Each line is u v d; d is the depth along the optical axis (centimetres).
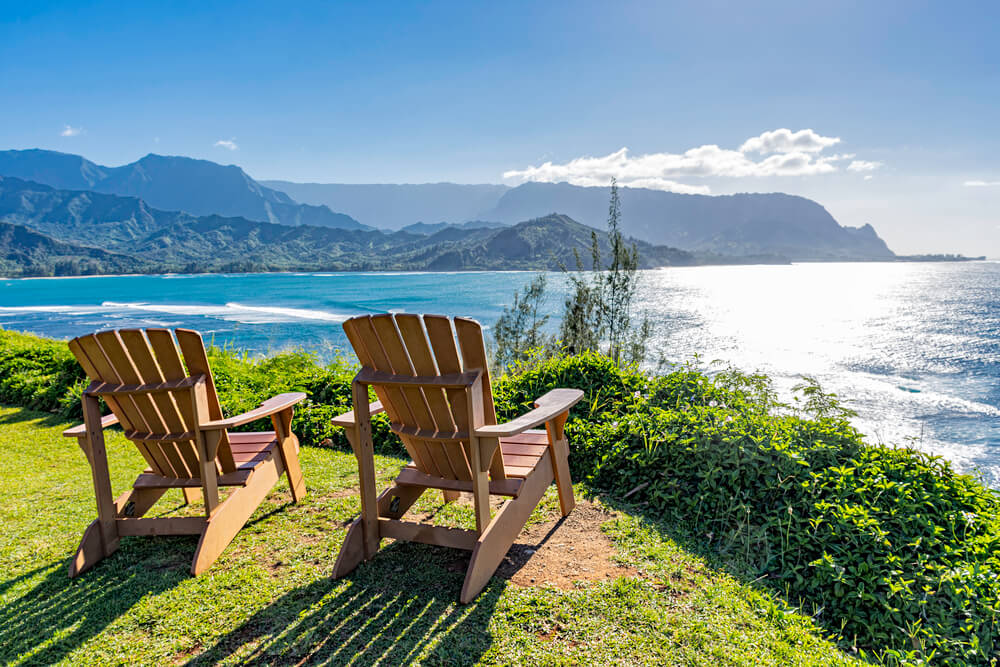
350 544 286
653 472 388
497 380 592
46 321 5222
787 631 238
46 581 288
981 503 328
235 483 327
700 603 255
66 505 391
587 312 718
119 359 297
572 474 420
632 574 282
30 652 231
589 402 508
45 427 621
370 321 270
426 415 286
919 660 234
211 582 280
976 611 256
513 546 314
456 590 267
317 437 530
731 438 379
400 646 227
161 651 229
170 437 309
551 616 245
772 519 319
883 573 274
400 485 313
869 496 328
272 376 732
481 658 218
